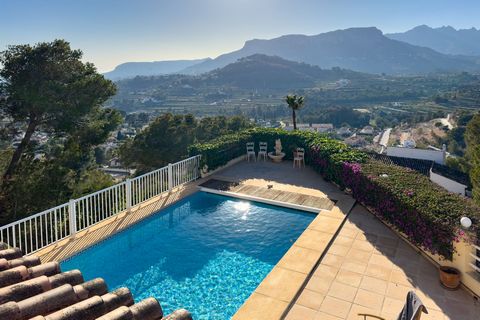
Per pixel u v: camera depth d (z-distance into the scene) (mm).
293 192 11430
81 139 17891
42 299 2648
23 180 14500
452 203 7074
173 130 26328
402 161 24828
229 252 8125
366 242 7988
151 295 6492
